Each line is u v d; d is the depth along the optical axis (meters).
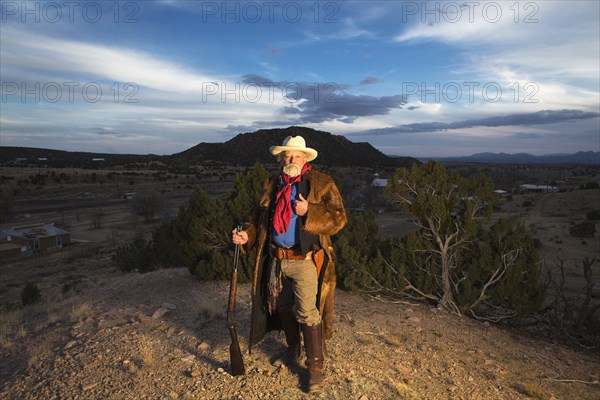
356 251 8.52
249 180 9.85
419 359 5.20
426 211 7.95
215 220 9.60
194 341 5.18
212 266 8.98
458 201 8.35
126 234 72.75
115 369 4.54
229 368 4.38
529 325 8.29
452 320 7.22
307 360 4.04
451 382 4.73
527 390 4.82
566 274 26.89
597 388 5.33
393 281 8.05
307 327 3.99
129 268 21.59
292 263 3.96
